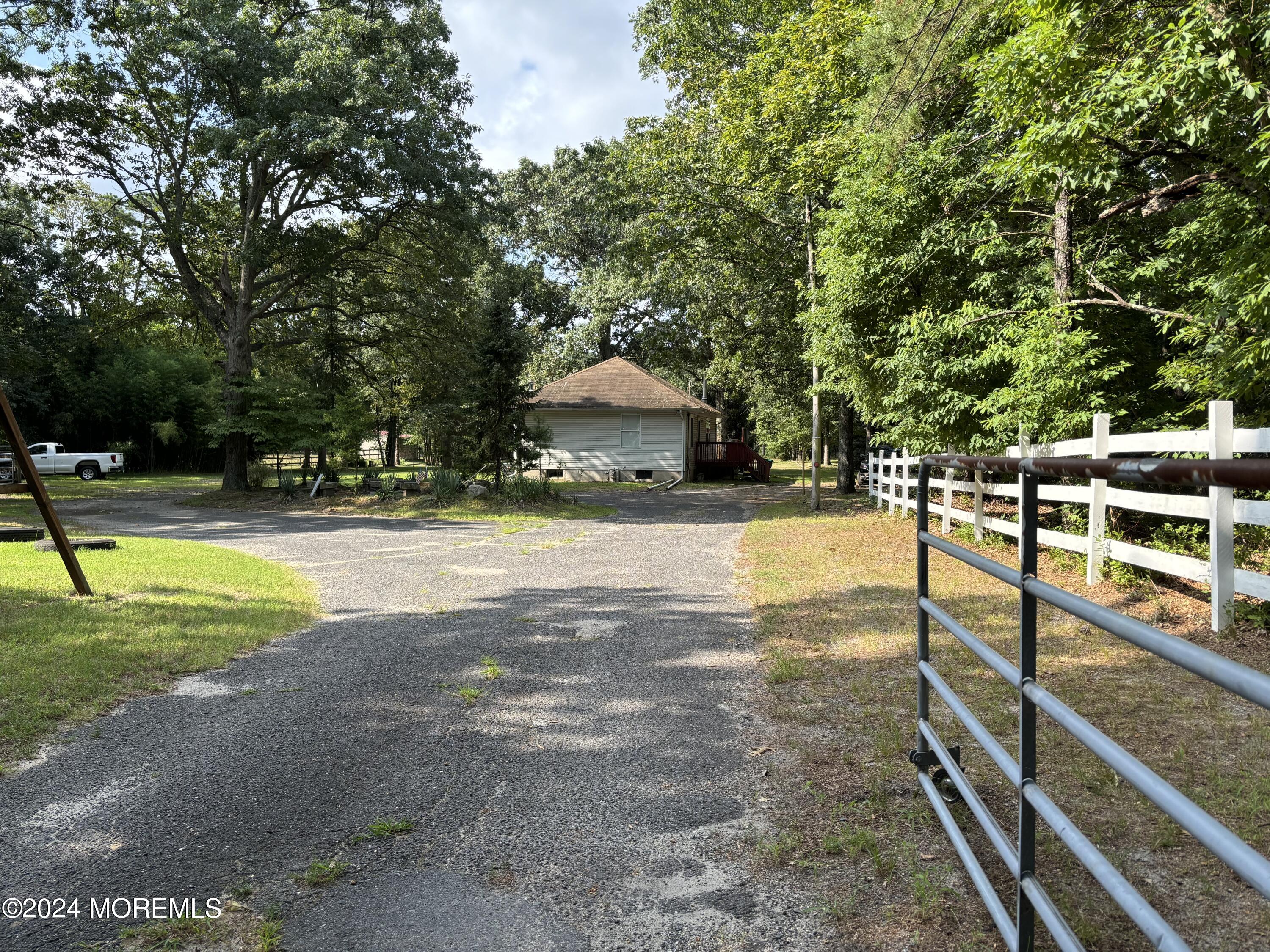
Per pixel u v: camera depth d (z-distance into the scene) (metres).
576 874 2.72
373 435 30.73
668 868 2.76
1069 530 8.70
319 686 4.90
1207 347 7.99
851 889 2.58
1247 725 3.80
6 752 3.75
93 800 3.28
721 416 39.12
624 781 3.49
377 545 12.75
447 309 25.64
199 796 3.33
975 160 11.81
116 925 2.40
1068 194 9.02
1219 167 7.54
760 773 3.55
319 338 25.67
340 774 3.57
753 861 2.79
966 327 10.88
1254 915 2.32
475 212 24.52
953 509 11.93
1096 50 6.90
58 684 4.64
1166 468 1.18
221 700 4.61
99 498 24.55
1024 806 1.91
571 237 46.84
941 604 6.83
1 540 11.66
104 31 21.02
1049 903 1.72
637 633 6.30
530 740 4.00
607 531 15.06
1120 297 9.91
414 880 2.68
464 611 7.25
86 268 24.64
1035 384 9.25
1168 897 2.44
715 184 20.58
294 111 20.17
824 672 5.06
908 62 10.61
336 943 2.32
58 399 38.28
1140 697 4.25
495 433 20.31
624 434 34.44
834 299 13.51
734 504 22.02
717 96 20.19
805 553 10.82
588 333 43.09
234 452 24.45
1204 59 5.92
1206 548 6.90
